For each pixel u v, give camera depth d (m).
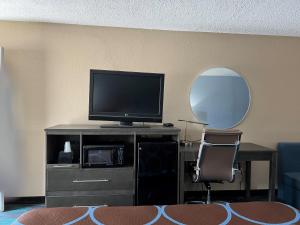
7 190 2.97
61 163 2.61
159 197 2.67
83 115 3.06
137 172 2.65
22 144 2.98
